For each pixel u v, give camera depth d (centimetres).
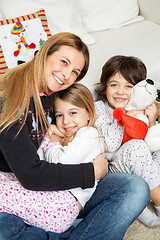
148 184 114
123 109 127
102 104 135
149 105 126
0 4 163
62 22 170
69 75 100
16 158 87
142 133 115
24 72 97
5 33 148
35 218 95
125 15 200
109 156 126
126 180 103
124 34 189
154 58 160
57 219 95
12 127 87
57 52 98
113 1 196
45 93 105
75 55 100
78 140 113
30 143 90
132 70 124
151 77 157
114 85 128
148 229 118
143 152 113
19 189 96
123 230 96
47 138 118
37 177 89
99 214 98
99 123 127
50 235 95
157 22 203
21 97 92
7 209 95
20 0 162
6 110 90
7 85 96
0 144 87
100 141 119
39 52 97
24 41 150
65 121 121
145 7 206
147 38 181
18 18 154
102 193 105
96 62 160
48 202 95
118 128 121
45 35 157
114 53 167
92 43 177
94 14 193
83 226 98
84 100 120
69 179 92
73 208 98
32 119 101
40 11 160
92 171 96
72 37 101
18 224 92
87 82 146
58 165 93
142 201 98
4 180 99
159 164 117
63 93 120
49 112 115
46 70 99
